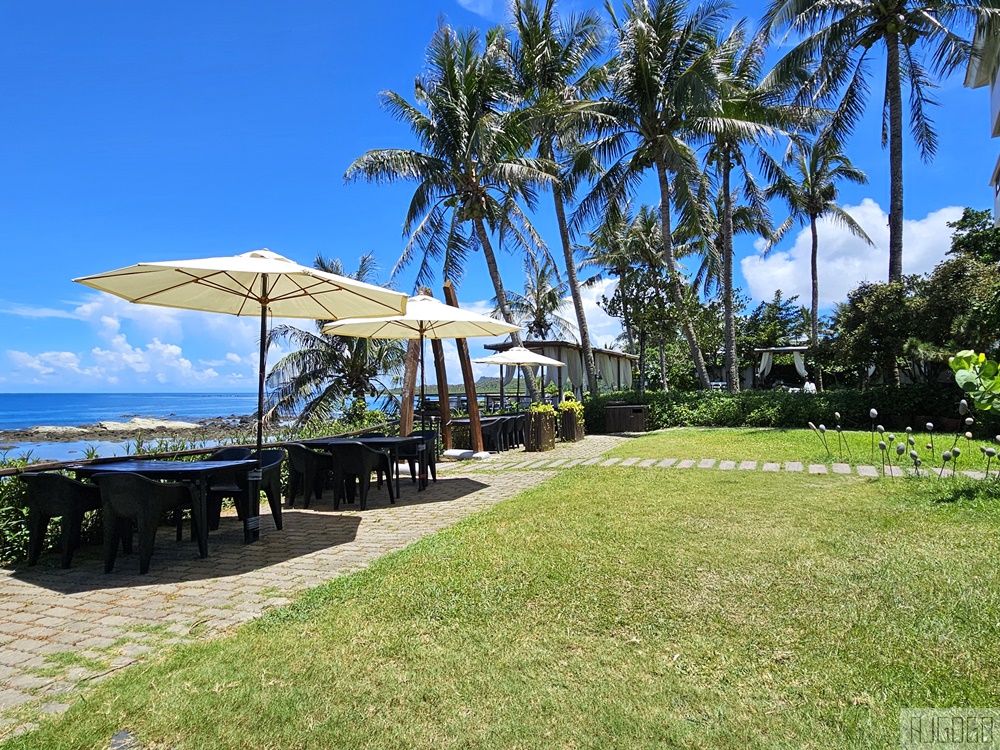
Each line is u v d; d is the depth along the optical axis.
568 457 10.50
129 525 4.80
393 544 4.92
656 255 23.47
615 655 2.66
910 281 14.36
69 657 2.86
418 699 2.33
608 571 3.76
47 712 2.35
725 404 15.96
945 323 13.20
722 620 2.98
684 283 19.05
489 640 2.86
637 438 14.00
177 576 4.18
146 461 5.55
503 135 16.72
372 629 3.02
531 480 8.05
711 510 5.39
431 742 2.06
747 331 35.84
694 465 8.54
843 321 15.53
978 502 5.22
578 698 2.31
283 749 2.04
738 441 11.52
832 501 5.64
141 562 4.27
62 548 4.73
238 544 5.06
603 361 24.77
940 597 3.14
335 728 2.15
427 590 3.56
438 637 2.91
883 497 5.75
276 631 3.06
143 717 2.26
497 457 11.01
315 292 5.93
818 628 2.84
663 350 26.62
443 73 16.77
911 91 16.47
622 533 4.67
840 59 16.06
